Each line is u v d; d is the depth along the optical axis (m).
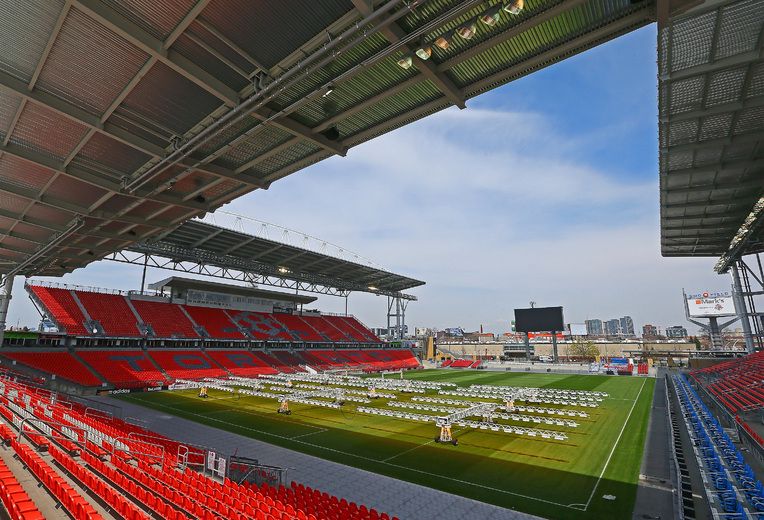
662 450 20.42
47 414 19.88
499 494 14.73
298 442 21.86
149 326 50.44
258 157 17.95
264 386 43.59
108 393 37.62
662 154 25.67
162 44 11.43
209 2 10.12
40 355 39.31
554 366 79.31
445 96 13.77
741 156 26.19
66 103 14.12
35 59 12.23
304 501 12.54
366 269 69.06
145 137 16.38
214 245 52.06
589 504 13.82
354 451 20.31
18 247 31.02
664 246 50.34
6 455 14.55
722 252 53.25
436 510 13.30
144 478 13.27
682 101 20.56
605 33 10.66
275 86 12.16
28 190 21.00
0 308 37.84
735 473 14.65
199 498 11.97
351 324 90.00
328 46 10.56
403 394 39.66
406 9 9.20
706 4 14.35
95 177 19.28
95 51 11.98
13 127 15.60
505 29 10.69
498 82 12.77
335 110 14.56
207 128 14.58
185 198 22.12
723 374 42.09
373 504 13.77
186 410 30.30
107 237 27.67
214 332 57.22
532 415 29.86
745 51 17.16
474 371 76.44
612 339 122.38
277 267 63.91
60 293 47.41
